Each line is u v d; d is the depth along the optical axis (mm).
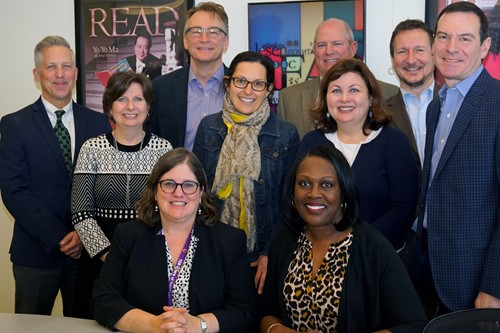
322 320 1885
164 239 2145
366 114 2424
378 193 2361
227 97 2721
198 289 2078
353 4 3434
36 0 3938
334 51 3094
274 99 3586
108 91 2605
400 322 1809
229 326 2029
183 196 2090
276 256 2080
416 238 2482
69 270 3055
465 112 2135
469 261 2115
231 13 3643
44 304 3033
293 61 3539
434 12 3326
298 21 3512
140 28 3768
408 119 2973
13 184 2850
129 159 2604
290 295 1953
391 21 3453
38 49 2986
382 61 3496
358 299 1862
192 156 2154
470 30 2141
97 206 2607
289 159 2652
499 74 3246
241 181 2611
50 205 2924
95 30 3828
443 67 2215
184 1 3688
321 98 2482
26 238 2959
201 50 2986
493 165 2070
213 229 2188
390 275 1850
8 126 2932
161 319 1918
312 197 1902
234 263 2150
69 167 2988
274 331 1930
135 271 2104
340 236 1961
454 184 2133
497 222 2059
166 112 3098
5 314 2188
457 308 2156
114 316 1994
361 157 2387
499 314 1444
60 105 3037
